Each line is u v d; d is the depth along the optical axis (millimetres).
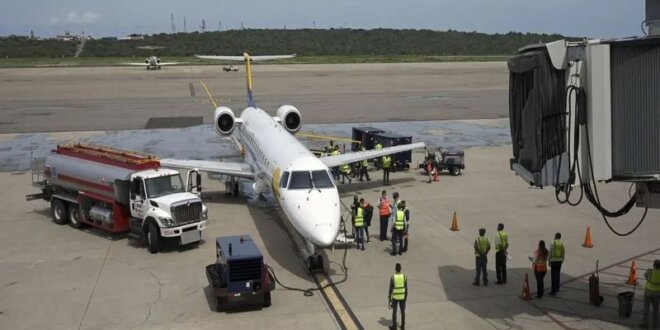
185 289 18469
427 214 26750
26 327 15891
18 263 20953
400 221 21281
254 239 23531
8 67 125000
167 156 40781
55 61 150125
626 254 21297
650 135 13688
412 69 119375
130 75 107438
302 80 98062
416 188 31734
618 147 13953
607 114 13875
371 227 25266
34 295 18062
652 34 14523
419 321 15984
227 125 34281
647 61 13523
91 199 24547
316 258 19688
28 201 29578
